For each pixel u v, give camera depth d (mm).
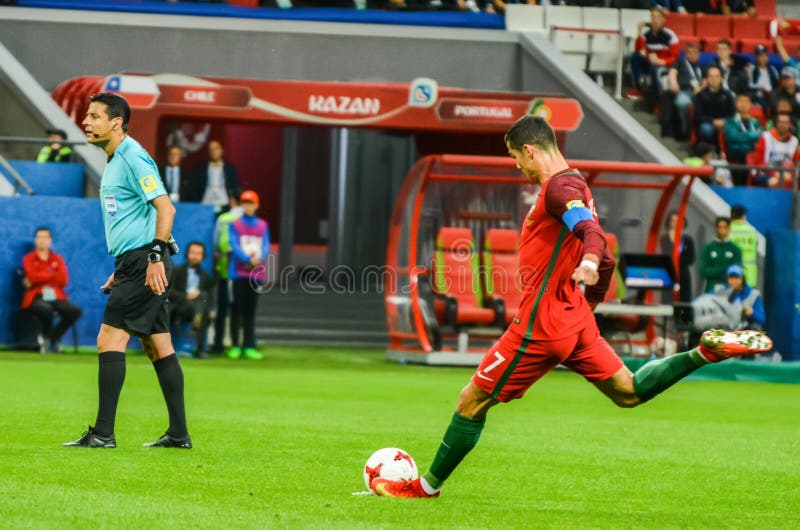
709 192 54562
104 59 59438
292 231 71875
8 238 47594
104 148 19984
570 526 14617
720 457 22938
